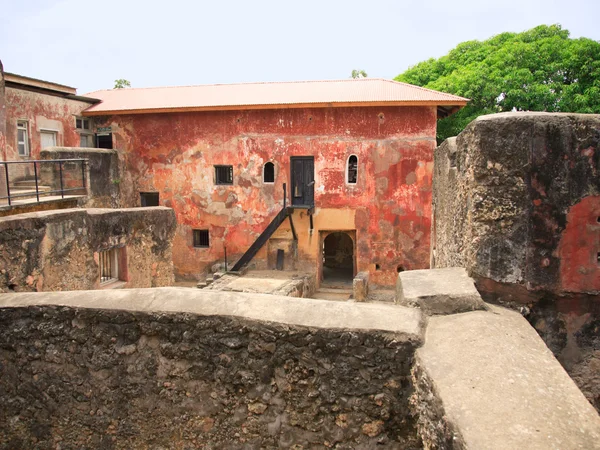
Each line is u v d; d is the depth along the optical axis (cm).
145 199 1825
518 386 229
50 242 620
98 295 360
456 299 325
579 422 203
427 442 246
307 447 311
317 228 1658
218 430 327
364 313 313
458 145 418
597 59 1838
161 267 891
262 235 1631
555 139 328
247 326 315
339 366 301
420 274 378
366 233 1628
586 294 332
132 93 1938
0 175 923
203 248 1770
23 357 363
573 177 328
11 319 362
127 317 338
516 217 338
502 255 343
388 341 291
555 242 333
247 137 1684
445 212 504
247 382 318
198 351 326
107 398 348
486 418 207
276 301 332
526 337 283
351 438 303
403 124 1572
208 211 1747
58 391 358
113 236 755
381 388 294
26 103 1489
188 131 1731
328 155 1630
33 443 369
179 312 328
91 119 1800
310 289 1580
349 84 1784
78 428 357
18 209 800
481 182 345
